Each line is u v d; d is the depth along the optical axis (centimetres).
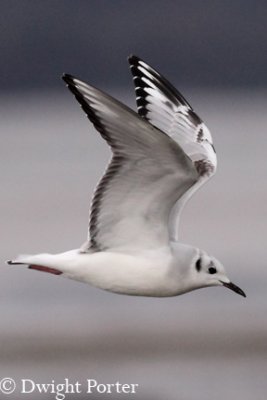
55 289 2211
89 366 1838
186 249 1135
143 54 7944
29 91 7581
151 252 1116
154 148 1040
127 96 7656
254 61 7938
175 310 2086
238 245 2747
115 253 1117
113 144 1049
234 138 5203
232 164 4234
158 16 8025
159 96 1265
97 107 1024
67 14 7850
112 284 1123
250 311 2094
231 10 7994
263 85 7844
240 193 3519
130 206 1097
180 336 1958
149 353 1889
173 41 8006
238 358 1875
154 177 1070
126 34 7994
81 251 1121
